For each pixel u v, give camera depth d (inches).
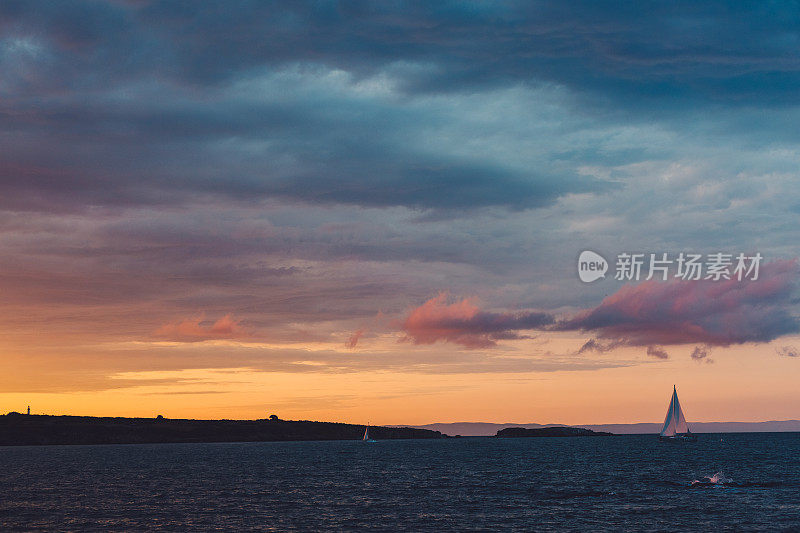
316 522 2677.2
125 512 3019.2
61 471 5930.1
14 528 2640.3
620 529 2459.4
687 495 3390.7
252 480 4682.6
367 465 6471.5
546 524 2576.3
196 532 2497.5
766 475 4562.0
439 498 3425.2
